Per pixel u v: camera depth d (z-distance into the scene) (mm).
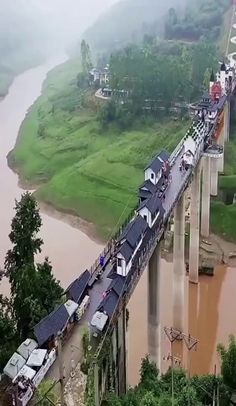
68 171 135750
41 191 130875
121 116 152125
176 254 77562
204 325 84000
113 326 52312
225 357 56719
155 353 67500
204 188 98438
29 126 176625
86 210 120375
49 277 66125
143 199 68688
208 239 101625
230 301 88500
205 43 177750
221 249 99312
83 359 50438
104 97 167250
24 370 48781
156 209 62719
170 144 136125
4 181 142000
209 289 91188
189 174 77312
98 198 122375
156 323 66438
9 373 50062
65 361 50781
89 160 136875
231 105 131125
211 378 57125
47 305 63281
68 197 125625
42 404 46406
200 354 76875
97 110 164125
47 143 155625
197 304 88750
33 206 65688
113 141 146750
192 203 86500
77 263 101938
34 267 65188
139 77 152500
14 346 58719
